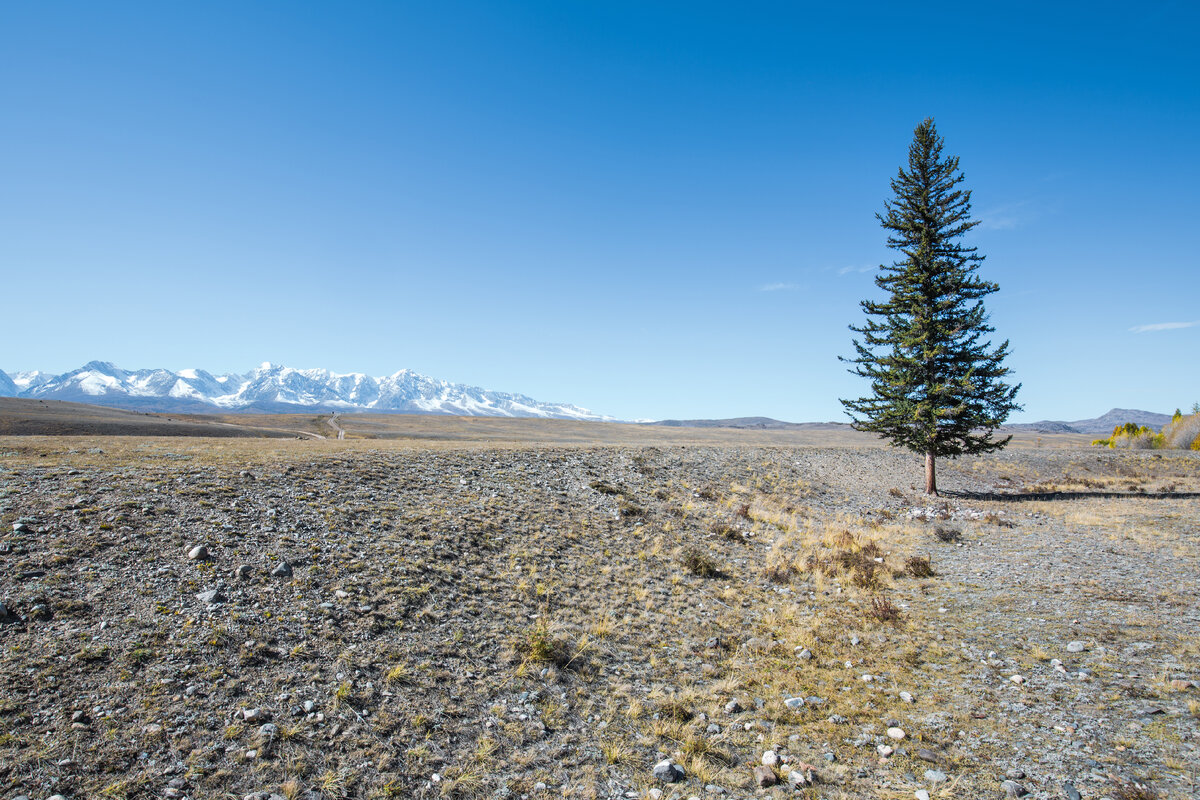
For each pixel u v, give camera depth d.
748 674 11.79
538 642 11.73
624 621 14.06
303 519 16.20
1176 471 49.59
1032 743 8.72
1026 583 17.86
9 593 9.98
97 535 12.74
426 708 9.34
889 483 41.59
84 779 6.73
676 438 145.75
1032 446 84.12
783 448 49.50
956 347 35.38
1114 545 22.88
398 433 144.00
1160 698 9.87
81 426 100.44
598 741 9.16
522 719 9.49
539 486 25.55
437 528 17.64
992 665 11.80
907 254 37.38
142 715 7.93
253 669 9.41
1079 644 12.41
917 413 35.22
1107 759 8.10
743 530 24.47
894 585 18.39
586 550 18.81
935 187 37.38
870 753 8.76
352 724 8.59
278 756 7.68
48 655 8.70
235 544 13.68
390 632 11.41
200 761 7.34
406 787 7.55
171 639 9.70
